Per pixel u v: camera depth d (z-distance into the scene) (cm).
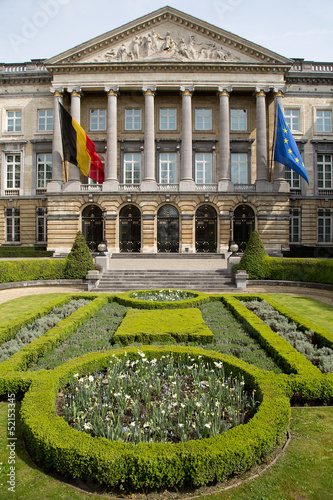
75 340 889
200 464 416
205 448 430
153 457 417
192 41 3147
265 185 3109
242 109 3359
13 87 3481
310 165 3450
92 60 3161
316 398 620
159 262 2525
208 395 574
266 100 3328
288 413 516
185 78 3139
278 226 3097
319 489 426
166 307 1254
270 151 3322
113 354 702
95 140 3303
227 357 715
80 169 3034
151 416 530
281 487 430
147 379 637
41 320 1051
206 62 3097
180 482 424
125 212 3188
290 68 3206
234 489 429
